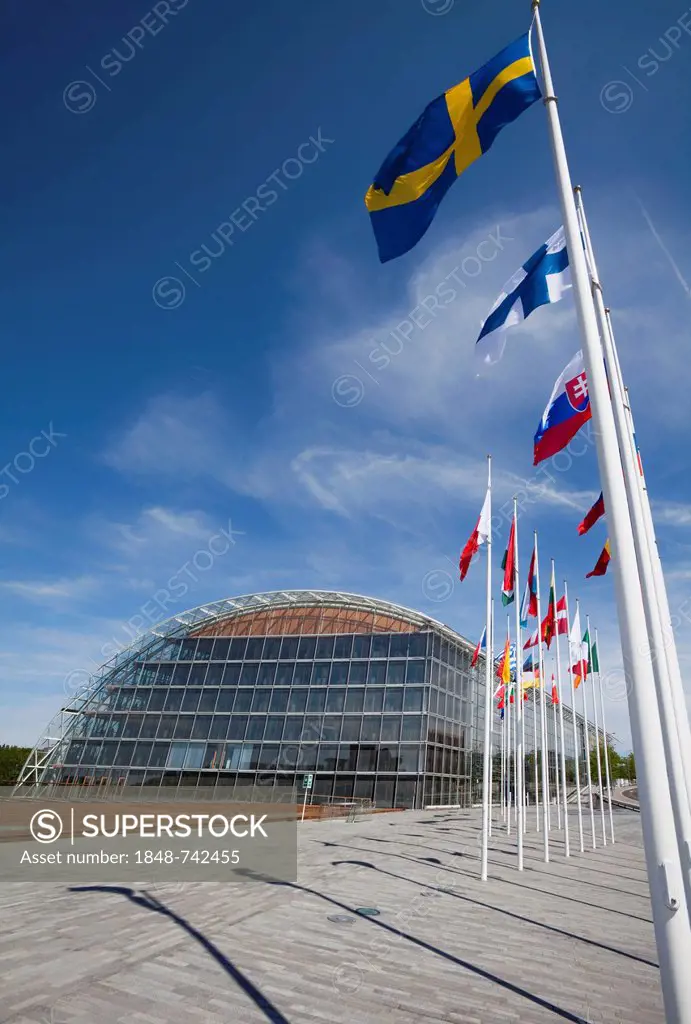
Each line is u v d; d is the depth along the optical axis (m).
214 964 7.99
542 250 9.47
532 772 62.66
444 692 53.50
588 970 8.62
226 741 53.44
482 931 10.55
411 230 8.08
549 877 17.36
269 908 11.33
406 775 47.25
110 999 6.66
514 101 7.84
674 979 4.45
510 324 9.26
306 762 50.09
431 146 8.18
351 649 55.56
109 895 11.91
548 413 11.49
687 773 10.14
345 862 17.84
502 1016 6.79
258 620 61.97
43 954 8.06
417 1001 7.12
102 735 57.41
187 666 59.81
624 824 43.22
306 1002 6.89
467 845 24.36
